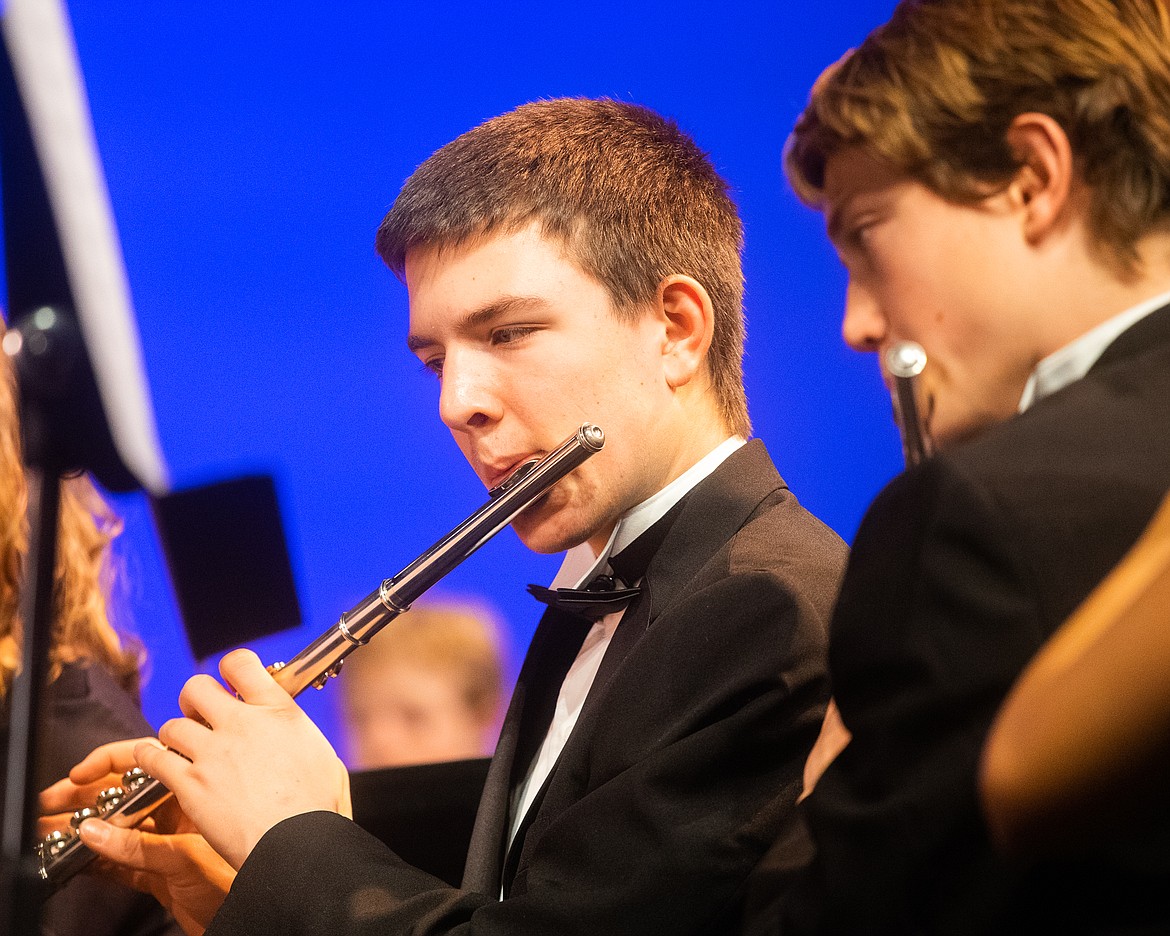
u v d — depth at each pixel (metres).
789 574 4.03
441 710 8.31
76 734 5.67
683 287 4.55
